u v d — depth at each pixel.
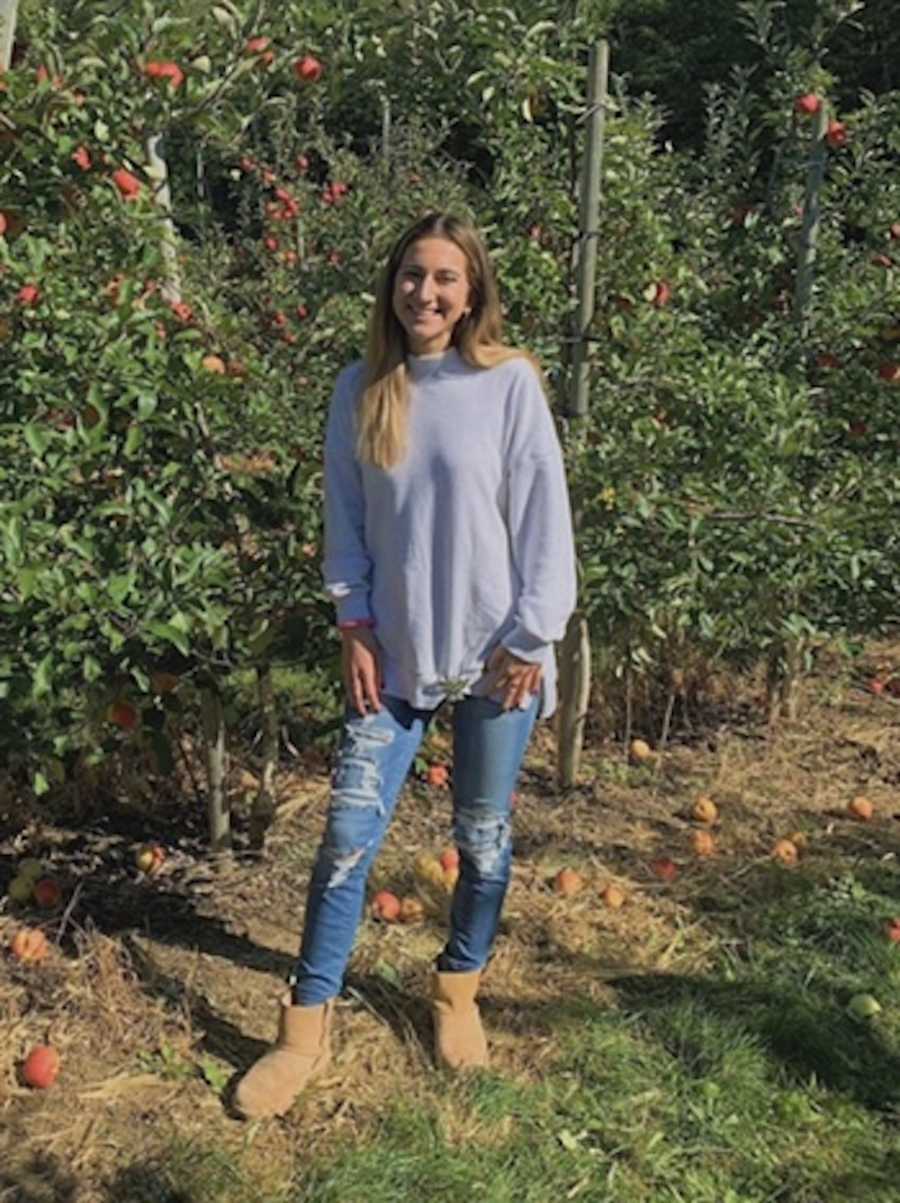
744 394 3.71
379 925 3.40
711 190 4.96
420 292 2.37
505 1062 2.89
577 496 3.67
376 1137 2.63
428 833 3.94
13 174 3.19
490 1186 2.51
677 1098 2.79
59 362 2.96
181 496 3.21
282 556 3.29
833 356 4.45
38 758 3.24
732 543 3.56
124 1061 2.84
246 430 3.32
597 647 4.43
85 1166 2.54
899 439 4.50
